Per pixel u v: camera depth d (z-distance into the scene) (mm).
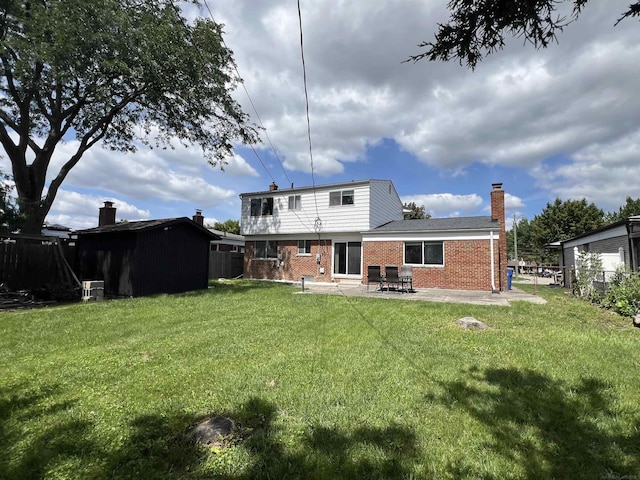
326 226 17484
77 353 4809
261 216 19641
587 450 2449
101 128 15719
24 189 13258
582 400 3232
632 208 35125
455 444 2521
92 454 2385
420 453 2410
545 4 1914
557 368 4066
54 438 2584
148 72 12031
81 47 10211
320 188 17812
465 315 7480
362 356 4586
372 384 3619
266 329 6227
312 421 2836
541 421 2852
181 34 11984
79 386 3598
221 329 6223
